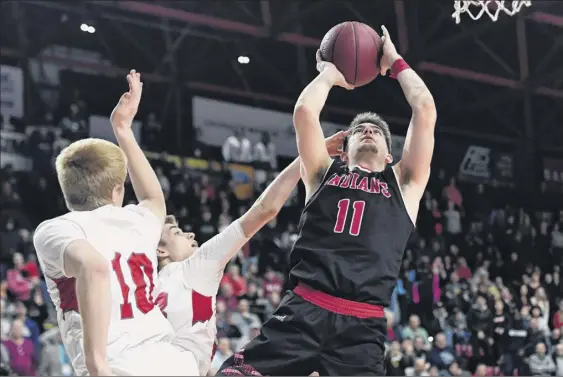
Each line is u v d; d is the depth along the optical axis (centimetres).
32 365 1042
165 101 1852
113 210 276
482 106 2048
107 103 1767
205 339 347
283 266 1534
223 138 1869
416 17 1825
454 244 1769
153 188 307
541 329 1435
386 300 305
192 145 1842
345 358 299
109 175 278
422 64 1867
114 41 1795
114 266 267
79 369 262
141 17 1755
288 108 1953
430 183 1948
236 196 1731
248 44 1869
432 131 321
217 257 342
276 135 1923
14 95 1652
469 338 1403
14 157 1551
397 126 1998
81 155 277
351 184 315
